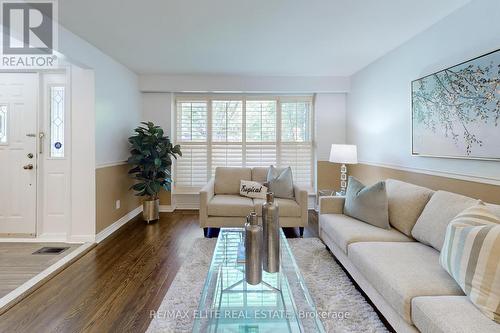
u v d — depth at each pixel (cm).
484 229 131
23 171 338
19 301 201
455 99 228
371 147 381
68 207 322
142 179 402
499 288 117
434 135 254
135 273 246
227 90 450
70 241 321
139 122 454
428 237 195
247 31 275
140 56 353
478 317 118
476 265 127
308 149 493
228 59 364
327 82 452
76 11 233
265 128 491
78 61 290
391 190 260
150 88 447
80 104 320
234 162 492
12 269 252
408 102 297
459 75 224
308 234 356
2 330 171
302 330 138
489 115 197
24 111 335
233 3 221
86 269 254
